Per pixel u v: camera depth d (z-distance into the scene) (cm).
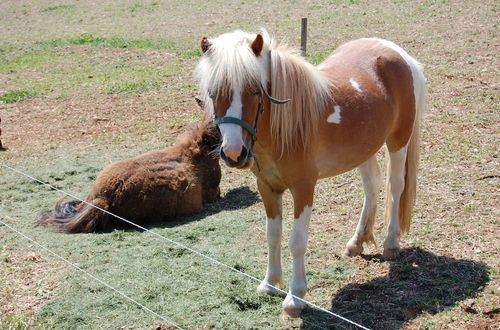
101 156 859
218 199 709
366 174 532
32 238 612
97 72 1377
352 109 457
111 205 640
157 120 1007
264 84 398
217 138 673
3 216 671
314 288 486
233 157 377
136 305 472
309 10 1955
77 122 1025
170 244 583
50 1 2709
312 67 435
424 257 523
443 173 701
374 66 507
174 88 1192
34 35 1984
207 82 386
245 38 399
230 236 597
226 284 496
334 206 650
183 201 655
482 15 1606
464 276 484
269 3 2158
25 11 2508
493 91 988
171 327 441
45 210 685
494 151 752
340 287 486
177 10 2217
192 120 993
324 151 448
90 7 2481
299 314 445
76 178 779
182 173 659
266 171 440
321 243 565
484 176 682
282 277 484
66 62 1506
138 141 914
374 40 545
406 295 464
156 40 1712
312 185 435
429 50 1308
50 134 974
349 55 520
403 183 532
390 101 498
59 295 493
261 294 476
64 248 583
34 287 511
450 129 839
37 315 464
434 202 629
